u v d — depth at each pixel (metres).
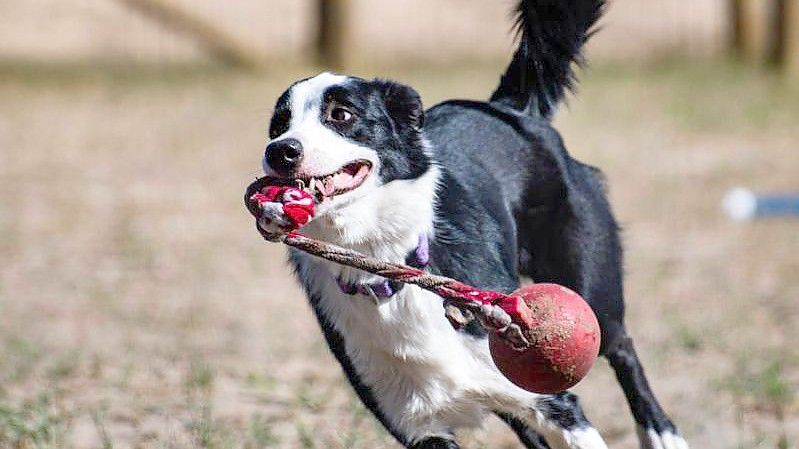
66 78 31.48
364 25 37.66
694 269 15.43
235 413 9.63
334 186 6.50
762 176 21.56
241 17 37.81
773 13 33.88
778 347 11.80
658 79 32.41
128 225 17.91
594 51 37.41
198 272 15.25
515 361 6.11
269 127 6.96
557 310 6.07
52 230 17.50
